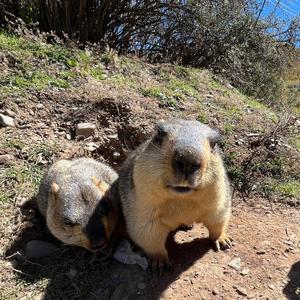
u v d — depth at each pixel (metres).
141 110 0.95
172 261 0.60
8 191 0.73
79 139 0.88
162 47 1.52
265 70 1.56
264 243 0.62
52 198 0.63
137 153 0.61
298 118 1.13
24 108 0.92
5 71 1.03
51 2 1.37
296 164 0.83
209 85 1.22
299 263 0.58
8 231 0.67
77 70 1.08
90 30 1.42
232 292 0.54
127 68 1.19
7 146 0.81
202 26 1.47
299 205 0.73
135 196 0.57
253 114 1.05
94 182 0.66
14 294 0.57
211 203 0.55
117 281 0.58
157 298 0.55
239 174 0.79
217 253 0.61
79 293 0.57
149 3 1.46
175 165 0.50
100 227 0.60
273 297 0.53
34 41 1.19
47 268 0.61
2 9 1.39
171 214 0.56
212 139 0.53
